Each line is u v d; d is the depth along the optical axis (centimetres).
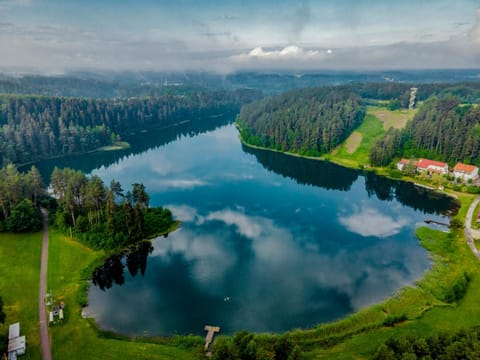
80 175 11812
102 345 6097
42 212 11800
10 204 10844
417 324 6556
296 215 12544
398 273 8656
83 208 11338
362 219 12169
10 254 9044
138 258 9475
